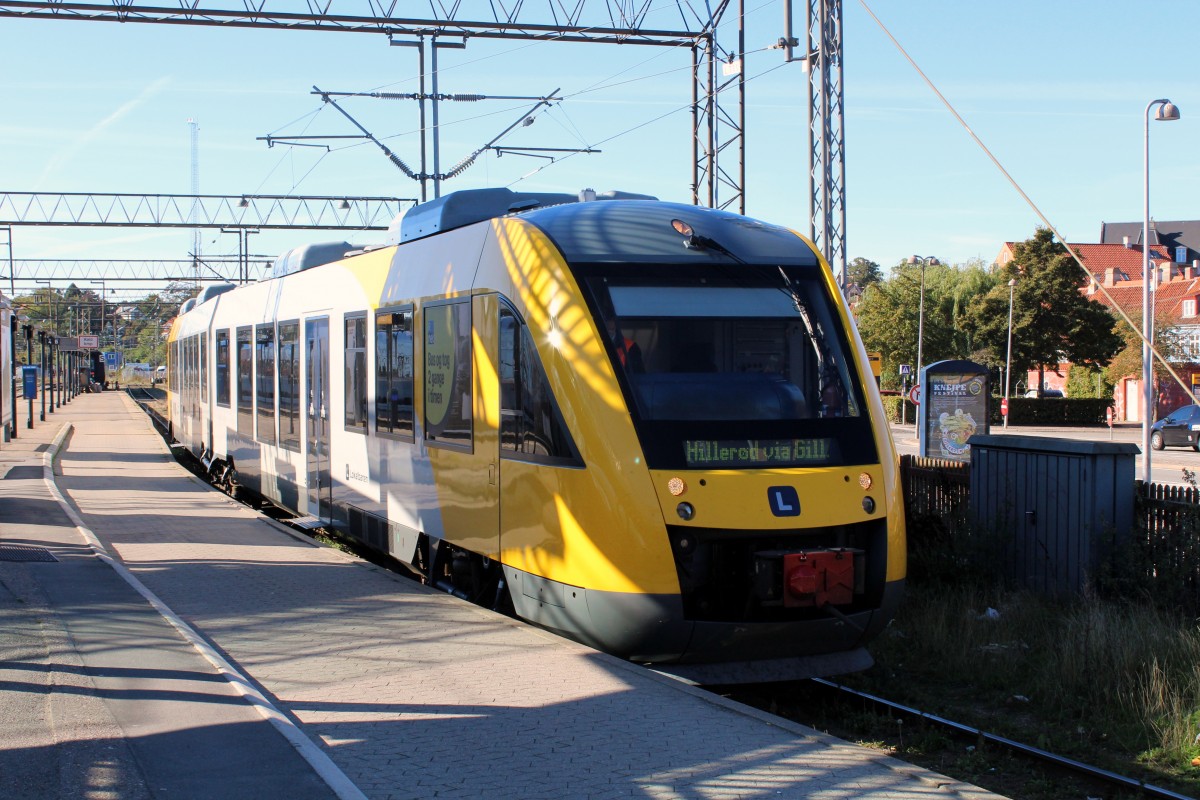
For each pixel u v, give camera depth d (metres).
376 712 6.42
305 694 6.79
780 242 8.81
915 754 7.08
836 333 8.43
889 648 9.44
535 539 8.12
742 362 8.06
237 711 6.09
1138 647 8.31
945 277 60.78
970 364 17.67
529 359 8.19
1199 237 116.62
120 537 13.64
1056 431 47.31
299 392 14.25
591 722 6.25
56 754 5.38
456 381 9.38
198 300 24.94
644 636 7.40
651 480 7.39
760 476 7.57
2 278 45.00
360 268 12.00
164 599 9.70
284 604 9.44
